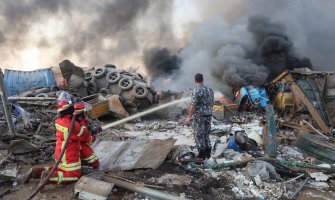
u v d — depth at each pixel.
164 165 5.23
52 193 4.23
